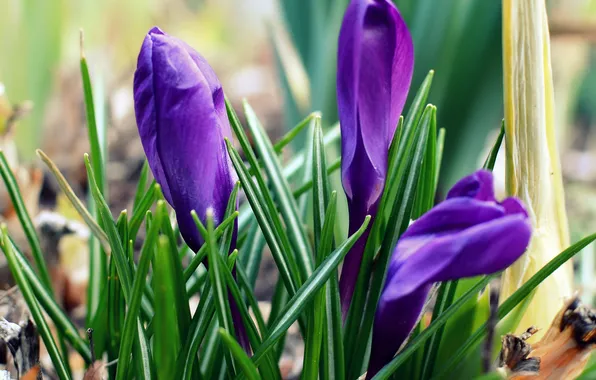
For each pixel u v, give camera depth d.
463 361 0.29
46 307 0.31
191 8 1.43
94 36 0.87
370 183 0.27
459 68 0.57
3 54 0.67
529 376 0.28
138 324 0.27
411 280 0.25
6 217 0.46
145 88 0.26
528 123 0.30
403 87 0.27
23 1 0.66
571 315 0.28
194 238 0.27
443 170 0.60
